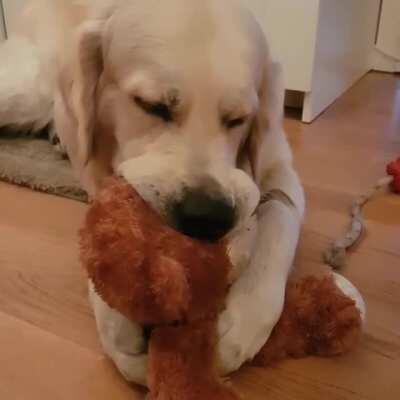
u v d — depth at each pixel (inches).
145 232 27.5
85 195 50.2
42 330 35.1
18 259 41.7
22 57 56.6
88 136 37.6
